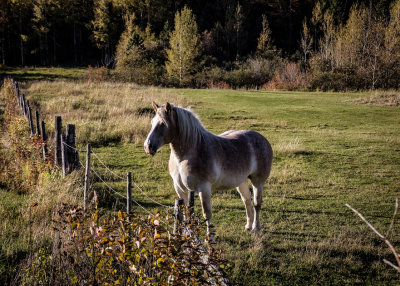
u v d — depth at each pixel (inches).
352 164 401.1
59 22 2295.8
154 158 411.2
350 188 319.6
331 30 1895.9
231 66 1999.3
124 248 102.6
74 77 1498.5
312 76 1466.5
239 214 255.1
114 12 2420.0
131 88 1021.8
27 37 2060.8
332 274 171.5
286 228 230.1
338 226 233.8
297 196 297.9
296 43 2593.5
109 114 618.8
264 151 213.6
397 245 204.7
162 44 1996.8
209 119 666.8
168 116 163.6
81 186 276.1
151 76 1510.8
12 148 360.5
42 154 341.1
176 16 1717.5
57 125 316.5
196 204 271.4
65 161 298.8
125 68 1530.5
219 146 183.2
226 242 201.2
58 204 218.5
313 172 370.9
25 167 309.1
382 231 224.7
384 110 823.1
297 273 171.3
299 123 666.2
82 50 2421.3
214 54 2354.8
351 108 845.8
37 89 871.7
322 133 578.2
